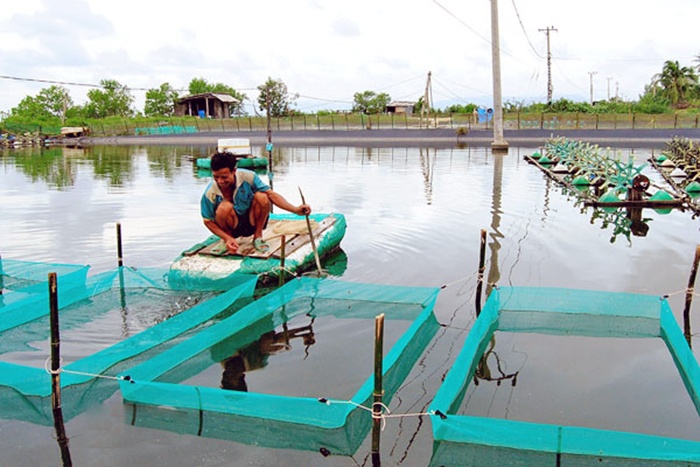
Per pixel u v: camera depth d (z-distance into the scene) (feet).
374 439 13.57
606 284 25.71
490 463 13.20
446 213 42.83
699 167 63.21
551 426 13.20
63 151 127.44
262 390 16.53
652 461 12.92
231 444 13.91
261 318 21.44
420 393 16.34
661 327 20.90
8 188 58.90
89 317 22.17
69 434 14.34
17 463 13.17
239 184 25.52
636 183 45.62
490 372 17.61
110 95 266.98
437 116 187.52
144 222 39.78
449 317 22.00
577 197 50.75
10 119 225.15
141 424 14.76
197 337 18.69
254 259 25.49
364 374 17.44
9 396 16.19
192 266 25.31
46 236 35.65
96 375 16.25
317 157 101.19
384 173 72.49
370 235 35.32
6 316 21.09
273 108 213.25
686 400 15.93
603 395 16.20
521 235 35.24
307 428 14.57
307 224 27.89
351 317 22.08
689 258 29.81
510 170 75.25
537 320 21.65
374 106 240.12
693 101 216.74
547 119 164.04
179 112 229.45
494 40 107.96
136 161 96.73
